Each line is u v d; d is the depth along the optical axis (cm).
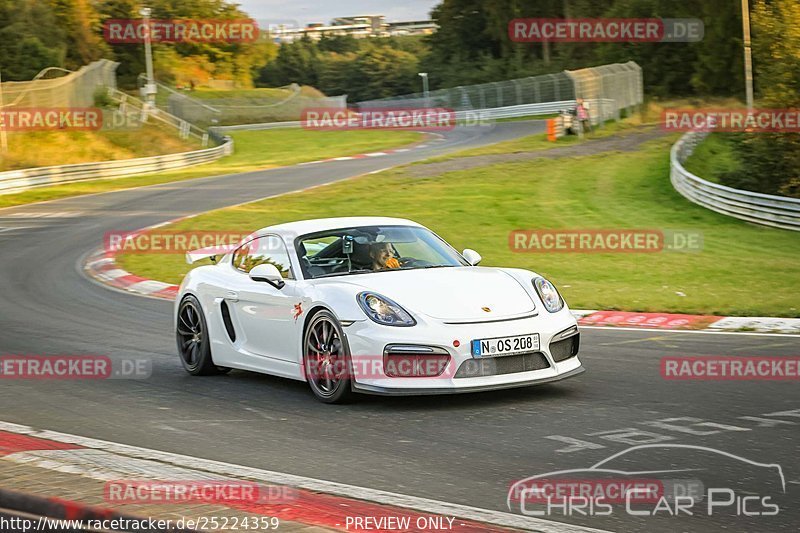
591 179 5903
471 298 1334
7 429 1231
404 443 1106
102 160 8481
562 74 13350
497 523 810
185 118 13200
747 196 4369
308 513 834
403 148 9406
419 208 4853
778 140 5244
